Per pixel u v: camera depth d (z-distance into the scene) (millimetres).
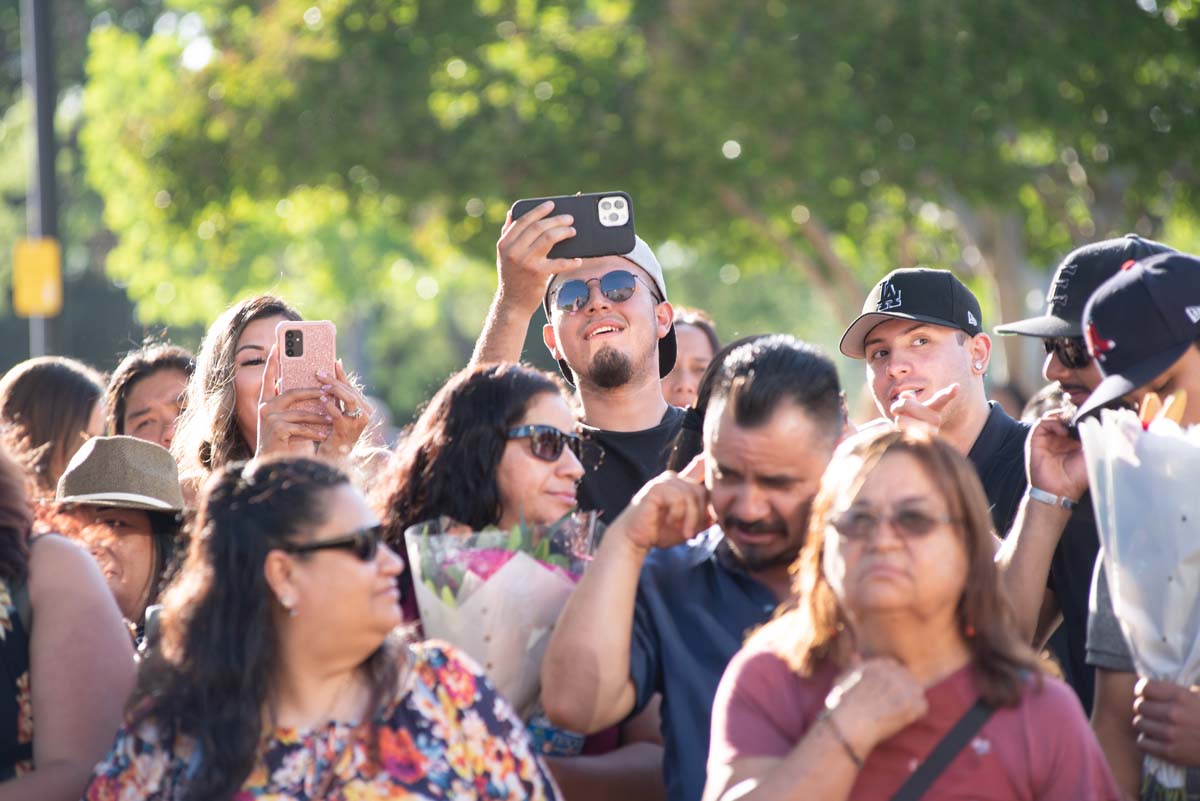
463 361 104875
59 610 8000
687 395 15086
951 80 37375
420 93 40469
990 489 10883
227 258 47500
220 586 6938
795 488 7504
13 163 70312
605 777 8000
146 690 7039
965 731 6543
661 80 38062
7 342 73938
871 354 11359
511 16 41656
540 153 39469
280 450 10422
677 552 8219
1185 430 7934
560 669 7539
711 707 7711
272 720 6918
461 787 6934
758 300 88000
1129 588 7547
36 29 30453
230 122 41625
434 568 7891
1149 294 8164
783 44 37625
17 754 7930
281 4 42031
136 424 13211
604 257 11359
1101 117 38188
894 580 6488
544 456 8617
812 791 6336
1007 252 43656
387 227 51375
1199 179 41031
